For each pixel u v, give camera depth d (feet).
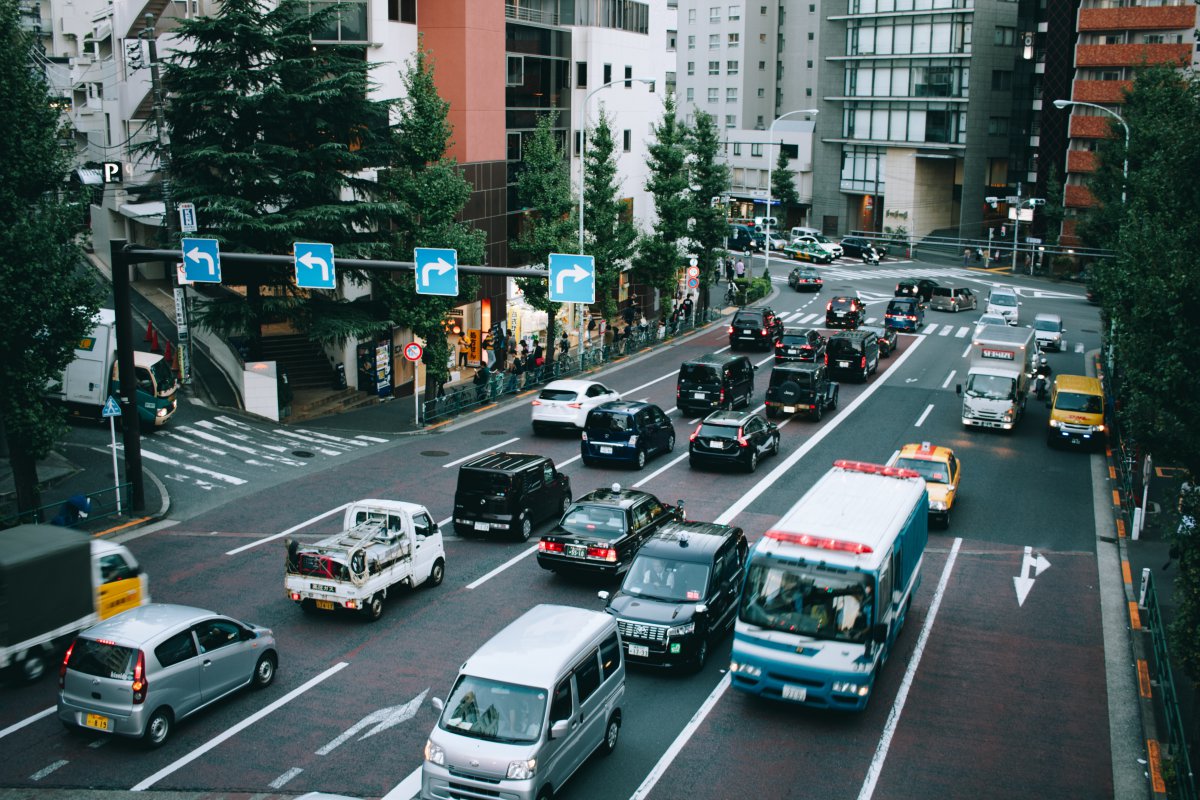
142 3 168.25
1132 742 50.29
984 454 108.37
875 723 51.57
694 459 99.19
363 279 118.11
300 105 112.57
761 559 52.08
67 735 48.57
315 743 48.24
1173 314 48.52
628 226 159.94
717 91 368.27
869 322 200.23
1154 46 241.96
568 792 44.27
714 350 169.99
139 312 152.15
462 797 40.93
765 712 52.49
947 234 329.11
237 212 106.32
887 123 316.19
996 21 296.10
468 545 78.28
